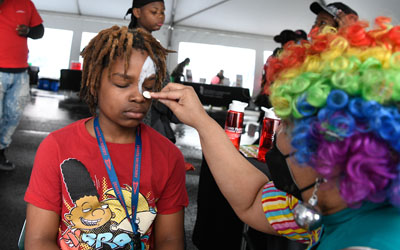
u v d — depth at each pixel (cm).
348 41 49
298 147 48
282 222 78
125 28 87
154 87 88
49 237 86
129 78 82
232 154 83
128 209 88
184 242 97
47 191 85
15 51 256
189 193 276
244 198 83
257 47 1260
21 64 263
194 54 1264
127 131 91
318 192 53
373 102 41
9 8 251
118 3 1118
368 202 48
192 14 1164
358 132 42
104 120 89
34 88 1193
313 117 47
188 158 402
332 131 43
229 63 1280
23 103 271
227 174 82
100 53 81
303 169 53
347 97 42
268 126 129
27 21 264
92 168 87
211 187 161
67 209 86
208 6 1096
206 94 922
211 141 82
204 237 164
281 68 58
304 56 55
